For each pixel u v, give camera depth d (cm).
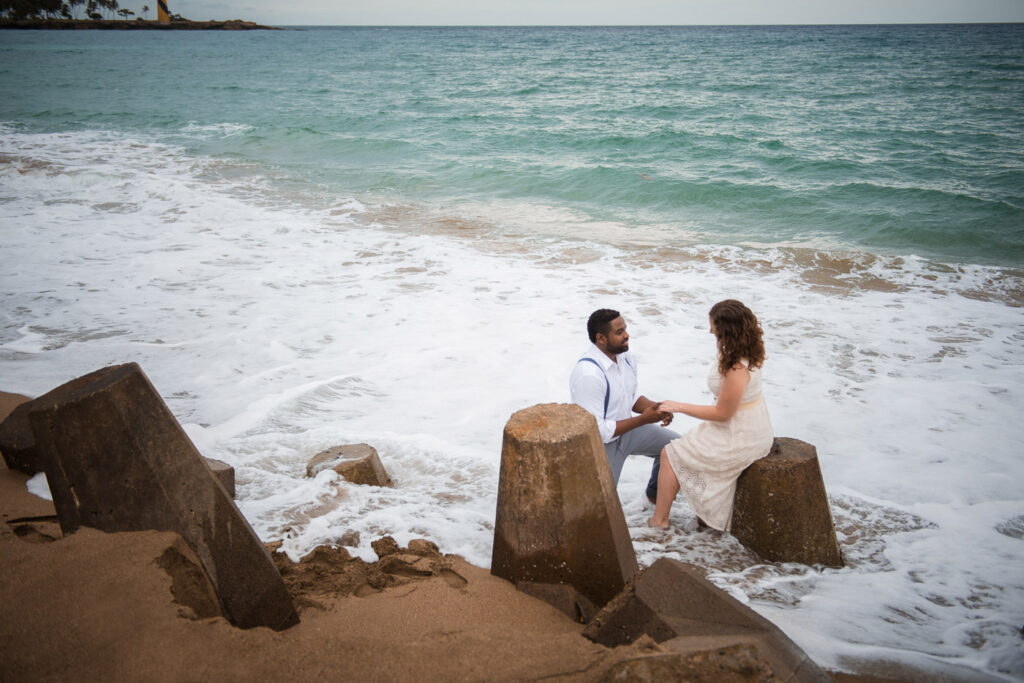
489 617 319
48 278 1069
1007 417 666
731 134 2645
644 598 284
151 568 260
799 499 409
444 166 2148
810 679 238
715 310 404
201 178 1970
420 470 554
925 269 1135
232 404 690
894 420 666
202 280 1074
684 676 208
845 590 387
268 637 244
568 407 353
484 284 1064
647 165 2128
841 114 3238
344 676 230
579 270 1138
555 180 1906
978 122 2930
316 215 1546
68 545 272
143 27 19762
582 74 5803
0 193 1705
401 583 356
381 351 826
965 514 494
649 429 484
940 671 304
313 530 414
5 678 220
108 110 3566
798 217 1555
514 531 339
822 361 802
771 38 14262
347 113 3394
